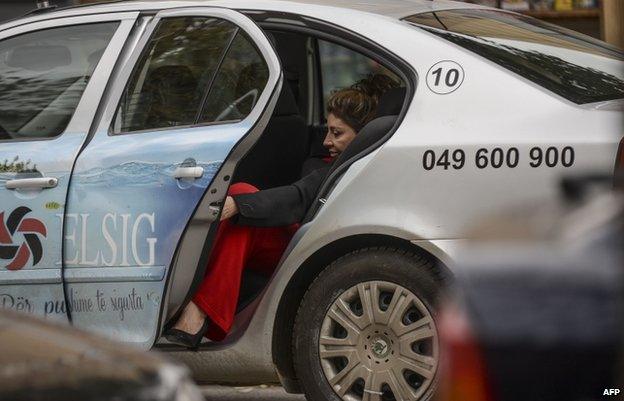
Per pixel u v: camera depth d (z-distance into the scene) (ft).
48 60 39.75
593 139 33.55
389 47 36.42
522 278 24.13
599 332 23.48
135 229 36.63
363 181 35.40
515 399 23.68
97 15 39.78
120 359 20.51
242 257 37.22
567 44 39.19
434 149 34.76
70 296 37.22
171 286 36.42
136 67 38.68
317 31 37.35
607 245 24.13
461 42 36.65
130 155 37.11
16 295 37.70
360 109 39.17
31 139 38.81
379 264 35.55
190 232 36.29
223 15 37.99
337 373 36.37
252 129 36.42
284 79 41.81
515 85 35.09
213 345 37.55
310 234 35.86
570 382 23.54
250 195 37.04
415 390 35.45
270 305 36.63
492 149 34.27
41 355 20.24
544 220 25.45
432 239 34.47
